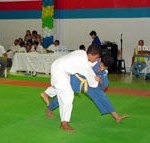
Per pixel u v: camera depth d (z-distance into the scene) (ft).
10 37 59.82
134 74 46.24
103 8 52.49
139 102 28.96
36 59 44.88
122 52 51.70
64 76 19.72
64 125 20.33
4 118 23.15
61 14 55.11
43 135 19.42
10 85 36.96
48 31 53.16
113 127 21.26
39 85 37.17
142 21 50.34
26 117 23.47
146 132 20.27
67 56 20.18
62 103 19.94
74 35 54.70
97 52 20.12
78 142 18.24
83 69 19.71
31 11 57.57
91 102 28.32
